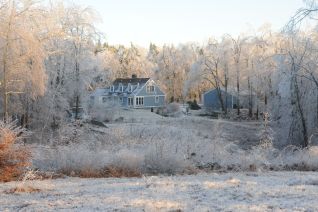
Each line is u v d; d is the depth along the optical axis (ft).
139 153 57.26
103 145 71.05
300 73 124.47
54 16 137.18
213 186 39.17
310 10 87.10
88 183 44.52
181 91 333.21
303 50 124.47
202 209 28.14
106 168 53.36
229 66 246.06
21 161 47.39
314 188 37.68
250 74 224.12
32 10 112.88
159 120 194.80
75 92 155.94
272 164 60.85
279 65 136.36
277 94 137.18
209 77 269.23
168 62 341.41
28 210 29.78
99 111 188.96
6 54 106.42
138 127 140.97
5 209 30.35
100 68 173.99
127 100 281.95
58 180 47.26
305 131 121.70
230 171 56.95
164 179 46.83
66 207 30.48
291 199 32.12
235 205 29.48
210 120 195.72
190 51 332.80
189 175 52.16
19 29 107.24
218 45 258.37
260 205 29.43
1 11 107.14
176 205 29.45
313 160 61.00
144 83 285.64
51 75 140.46
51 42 137.08
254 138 149.59
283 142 127.75
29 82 112.88
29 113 127.65
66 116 146.00
